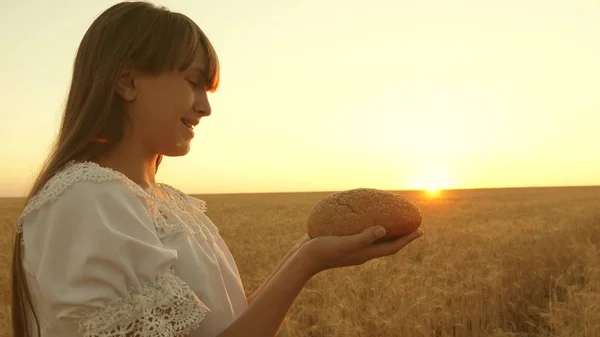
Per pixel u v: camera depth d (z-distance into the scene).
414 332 5.70
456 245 11.80
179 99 1.46
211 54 1.57
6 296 7.75
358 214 1.68
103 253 1.19
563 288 8.45
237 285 1.69
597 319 5.15
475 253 10.37
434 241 13.20
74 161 1.42
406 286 6.81
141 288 1.22
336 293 7.07
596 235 14.93
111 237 1.21
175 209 1.58
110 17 1.46
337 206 1.74
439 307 6.46
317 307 6.88
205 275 1.45
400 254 11.42
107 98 1.42
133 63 1.42
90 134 1.41
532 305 7.50
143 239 1.29
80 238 1.21
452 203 49.78
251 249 13.12
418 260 11.97
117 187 1.33
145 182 1.53
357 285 7.46
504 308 7.18
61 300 1.17
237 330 1.30
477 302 6.75
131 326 1.19
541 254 10.41
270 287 1.36
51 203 1.27
